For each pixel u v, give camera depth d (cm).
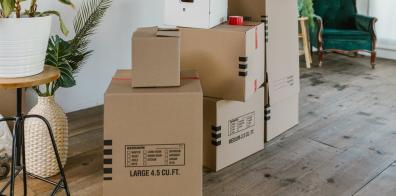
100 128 323
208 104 247
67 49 250
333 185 240
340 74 489
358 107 374
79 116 348
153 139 191
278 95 300
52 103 245
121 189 193
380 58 575
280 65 300
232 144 262
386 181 245
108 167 191
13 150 179
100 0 353
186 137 192
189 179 196
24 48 176
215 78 247
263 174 252
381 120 343
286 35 305
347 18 544
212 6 246
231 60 240
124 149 191
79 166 260
